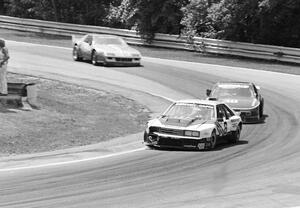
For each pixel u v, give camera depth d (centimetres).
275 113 5931
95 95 6394
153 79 7506
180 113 4262
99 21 13538
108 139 4425
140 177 3006
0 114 4531
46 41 10762
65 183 2834
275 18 10325
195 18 10594
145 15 11575
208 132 3991
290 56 9125
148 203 2412
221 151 3950
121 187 2750
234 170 3222
